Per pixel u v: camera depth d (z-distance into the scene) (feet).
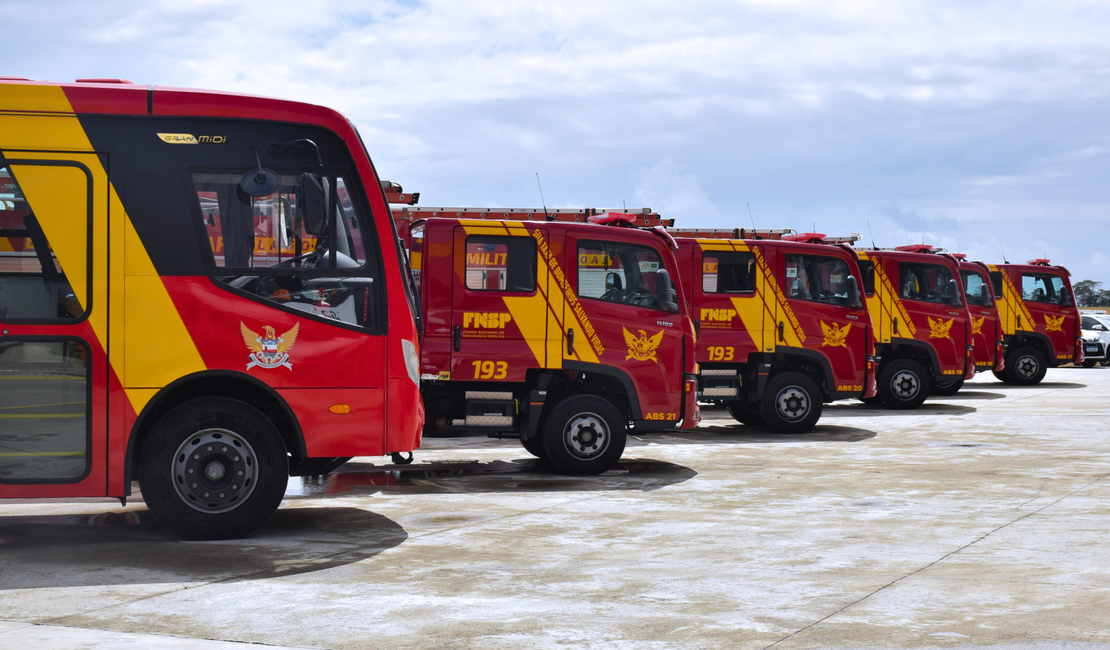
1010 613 18.37
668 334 37.01
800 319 50.67
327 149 25.43
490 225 36.35
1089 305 257.55
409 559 22.76
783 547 24.21
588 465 36.06
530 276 36.50
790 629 17.38
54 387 23.80
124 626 17.43
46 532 25.71
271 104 25.04
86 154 24.04
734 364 51.03
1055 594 19.74
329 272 25.25
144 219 24.22
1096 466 38.42
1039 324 85.76
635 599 19.36
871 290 62.54
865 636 16.97
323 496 31.71
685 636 16.98
